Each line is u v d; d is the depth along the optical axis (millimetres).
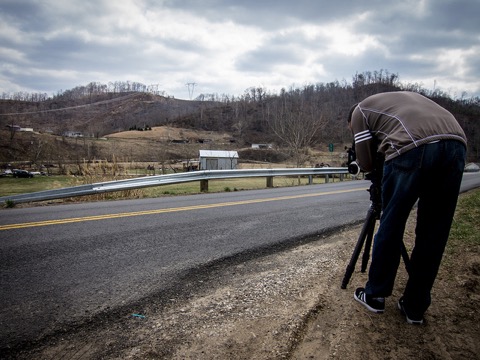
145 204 7664
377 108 2303
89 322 2357
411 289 2242
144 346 2068
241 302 2672
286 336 2150
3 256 3691
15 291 2826
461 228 4656
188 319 2410
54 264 3475
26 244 4145
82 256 3730
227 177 12773
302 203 7980
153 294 2824
